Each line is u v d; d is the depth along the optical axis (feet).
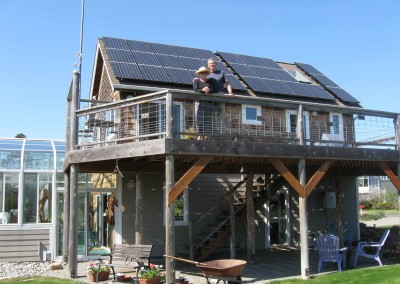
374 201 146.00
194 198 50.44
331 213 59.31
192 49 60.75
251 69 58.44
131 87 44.39
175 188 29.43
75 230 35.42
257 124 50.14
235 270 27.37
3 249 47.21
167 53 56.03
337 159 36.83
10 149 49.65
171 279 28.40
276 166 34.01
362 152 38.32
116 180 47.78
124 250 35.14
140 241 40.29
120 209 46.73
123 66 47.16
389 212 128.06
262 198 47.26
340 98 57.88
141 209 40.88
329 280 32.09
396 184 39.96
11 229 47.75
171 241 28.78
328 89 60.49
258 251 51.55
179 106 46.42
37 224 48.88
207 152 30.71
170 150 29.35
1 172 48.29
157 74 47.65
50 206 49.85
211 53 61.62
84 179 49.80
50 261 47.39
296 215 57.11
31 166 49.73
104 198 53.21
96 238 55.67
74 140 35.83
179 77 48.67
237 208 46.52
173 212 29.14
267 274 36.22
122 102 33.32
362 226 69.00
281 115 52.31
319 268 37.17
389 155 40.06
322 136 52.75
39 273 38.73
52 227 49.16
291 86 56.44
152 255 47.16
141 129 43.88
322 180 59.52
